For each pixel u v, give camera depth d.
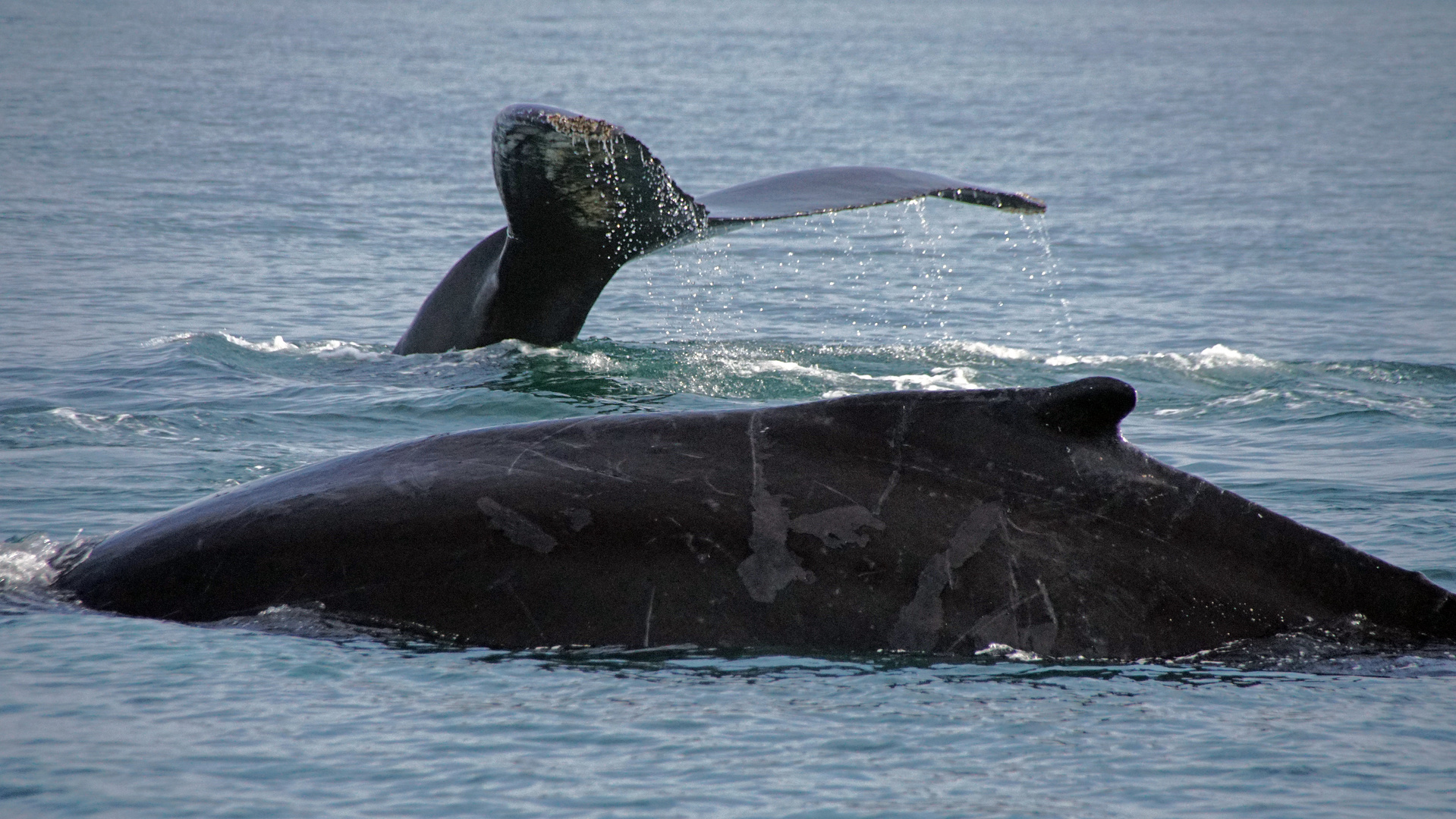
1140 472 25.44
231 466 42.53
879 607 24.72
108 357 60.56
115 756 21.22
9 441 45.66
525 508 25.78
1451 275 97.88
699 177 143.75
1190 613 24.77
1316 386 58.81
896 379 57.28
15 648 24.86
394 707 22.84
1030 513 25.11
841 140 188.12
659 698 23.14
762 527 25.17
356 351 61.16
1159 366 62.44
